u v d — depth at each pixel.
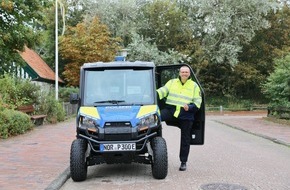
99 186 8.25
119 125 8.63
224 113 46.06
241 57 54.56
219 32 49.53
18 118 17.58
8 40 21.34
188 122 9.59
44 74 36.69
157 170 8.67
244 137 18.25
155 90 9.38
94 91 9.34
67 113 30.78
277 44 55.03
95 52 41.28
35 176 8.84
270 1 50.94
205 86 53.72
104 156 8.62
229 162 11.12
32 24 23.28
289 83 28.70
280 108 29.11
